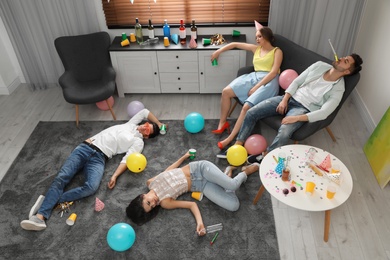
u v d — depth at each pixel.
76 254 2.34
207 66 3.54
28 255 2.34
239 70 3.36
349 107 3.57
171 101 3.76
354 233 2.40
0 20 3.69
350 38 3.52
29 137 3.32
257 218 2.51
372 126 3.20
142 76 3.67
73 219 2.50
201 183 2.63
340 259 2.26
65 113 3.65
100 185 2.80
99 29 3.72
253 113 2.91
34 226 2.44
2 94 3.99
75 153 2.88
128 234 2.26
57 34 3.69
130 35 3.58
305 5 3.32
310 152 2.49
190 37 3.66
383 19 3.04
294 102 2.89
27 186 2.82
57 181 2.69
